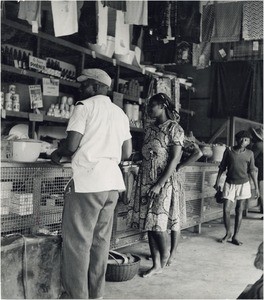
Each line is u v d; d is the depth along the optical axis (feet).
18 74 15.94
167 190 10.68
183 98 28.84
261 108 27.94
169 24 16.98
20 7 12.92
